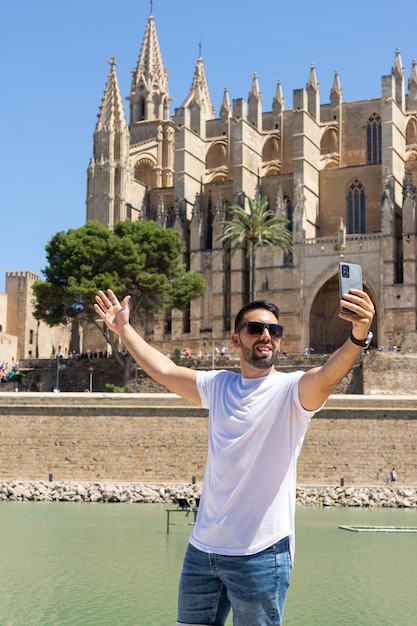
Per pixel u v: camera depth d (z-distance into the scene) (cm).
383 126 10856
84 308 8975
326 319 10988
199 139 12225
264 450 925
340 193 11462
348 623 2448
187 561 948
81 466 6166
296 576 3180
